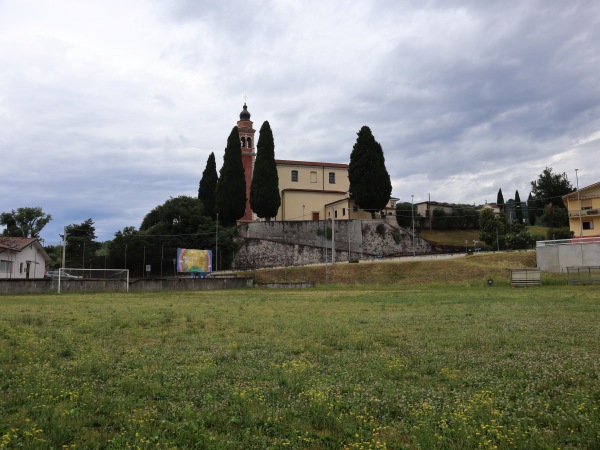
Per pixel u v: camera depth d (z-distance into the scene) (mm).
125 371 11727
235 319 23297
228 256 81625
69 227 91438
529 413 8148
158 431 7523
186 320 22828
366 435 7410
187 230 82562
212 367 11922
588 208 73438
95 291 50062
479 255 70562
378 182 88625
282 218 97812
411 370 11586
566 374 10516
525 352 13289
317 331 18500
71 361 12984
